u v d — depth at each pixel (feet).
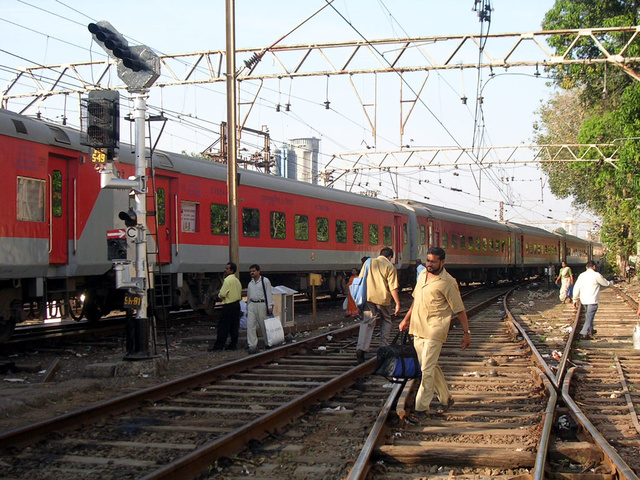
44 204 37.96
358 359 33.58
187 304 56.18
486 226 123.44
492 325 54.54
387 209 85.20
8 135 35.55
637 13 84.28
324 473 17.04
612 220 149.69
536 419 22.07
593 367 34.58
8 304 37.14
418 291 21.97
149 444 19.42
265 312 38.34
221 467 17.42
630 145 80.43
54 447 19.24
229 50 47.19
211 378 29.14
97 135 30.27
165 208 48.91
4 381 29.84
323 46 51.96
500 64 51.16
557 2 87.40
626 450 19.29
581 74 89.35
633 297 94.89
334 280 74.69
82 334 43.55
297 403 22.90
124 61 30.71
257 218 59.00
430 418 22.63
